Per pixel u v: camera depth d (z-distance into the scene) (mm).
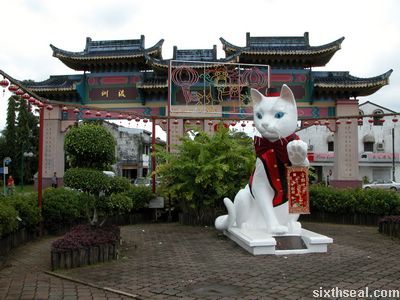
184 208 13578
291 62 24734
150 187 14969
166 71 24062
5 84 8156
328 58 24656
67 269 6957
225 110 23125
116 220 13250
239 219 9453
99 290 5719
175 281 6086
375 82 23156
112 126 48969
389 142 41781
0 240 8133
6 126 42156
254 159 12820
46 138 24500
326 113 24500
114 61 24625
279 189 8766
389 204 12625
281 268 6801
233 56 23062
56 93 24625
